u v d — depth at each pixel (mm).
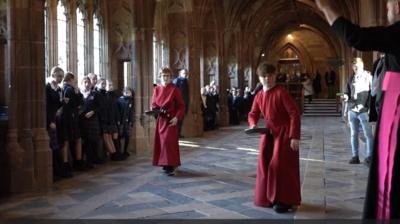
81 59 14297
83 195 6832
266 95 5801
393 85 2518
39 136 7559
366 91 9000
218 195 6750
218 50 22203
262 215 5566
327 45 41969
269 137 5906
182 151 12070
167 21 16984
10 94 7445
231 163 9930
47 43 12305
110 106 10016
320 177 8031
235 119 23141
